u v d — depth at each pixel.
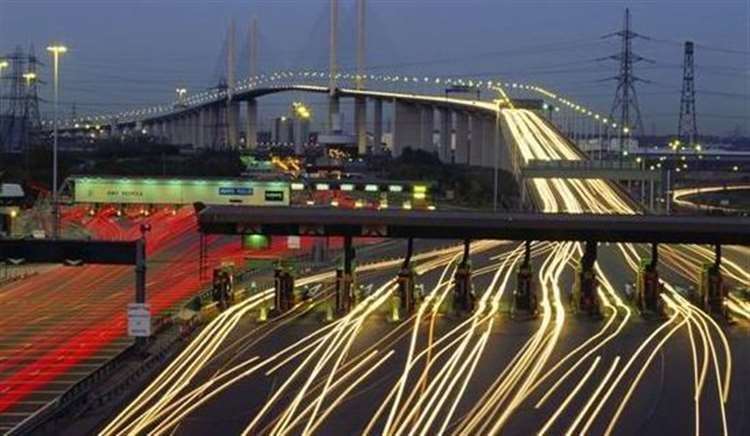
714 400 39.91
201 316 58.66
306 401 39.56
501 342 51.22
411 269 62.88
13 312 63.09
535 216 58.53
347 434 35.09
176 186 125.62
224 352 49.06
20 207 113.75
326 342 51.41
